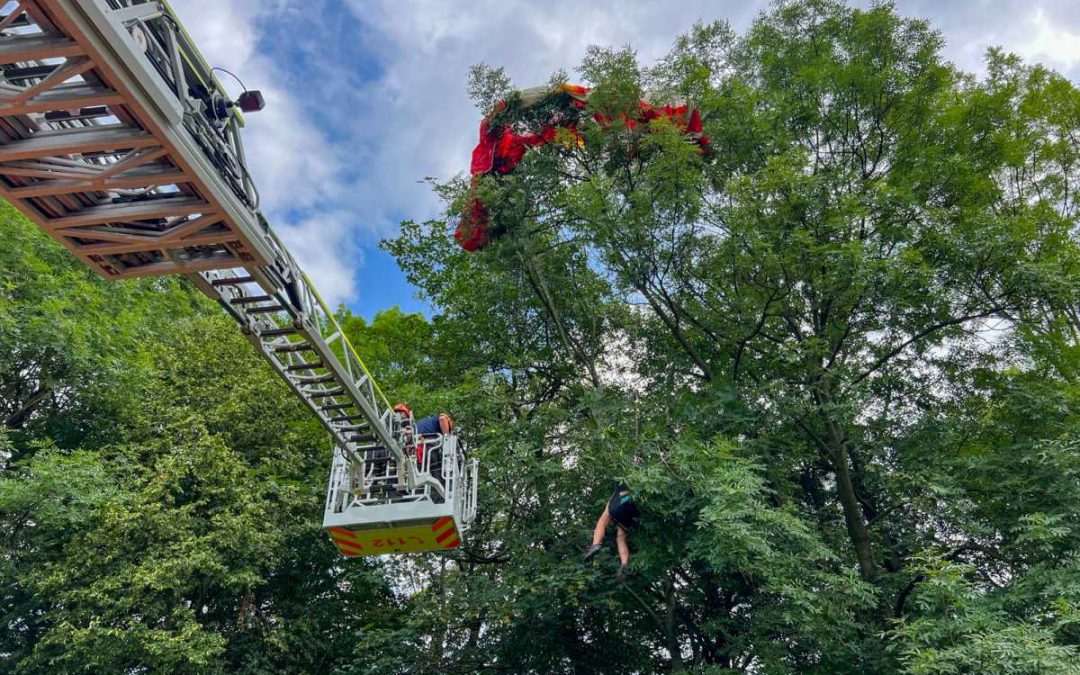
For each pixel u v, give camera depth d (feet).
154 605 50.70
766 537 38.14
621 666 54.34
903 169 51.49
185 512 53.06
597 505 47.21
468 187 52.08
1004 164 52.75
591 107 48.73
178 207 21.07
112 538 51.03
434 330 70.33
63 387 61.26
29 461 53.93
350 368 32.22
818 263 45.24
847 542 49.06
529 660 52.80
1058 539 38.50
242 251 23.53
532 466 47.96
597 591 48.91
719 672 41.39
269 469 60.70
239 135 22.48
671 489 40.11
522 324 62.03
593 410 48.29
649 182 48.24
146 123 18.13
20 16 16.60
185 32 20.10
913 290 45.24
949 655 29.94
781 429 47.83
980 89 52.34
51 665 49.06
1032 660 27.81
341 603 62.18
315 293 29.89
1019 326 48.08
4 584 51.31
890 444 49.37
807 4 56.44
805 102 53.78
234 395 62.39
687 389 52.21
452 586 54.95
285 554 58.70
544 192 51.39
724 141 52.16
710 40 57.57
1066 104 56.59
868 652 39.37
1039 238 47.19
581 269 55.72
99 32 16.21
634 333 58.90
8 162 19.19
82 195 21.02
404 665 53.47
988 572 45.01
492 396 56.24
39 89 16.99
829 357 49.37
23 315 58.18
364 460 36.88
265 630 56.54
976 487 44.78
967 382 51.31
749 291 49.32
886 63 53.78
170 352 66.33
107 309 66.69
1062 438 40.37
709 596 49.90
